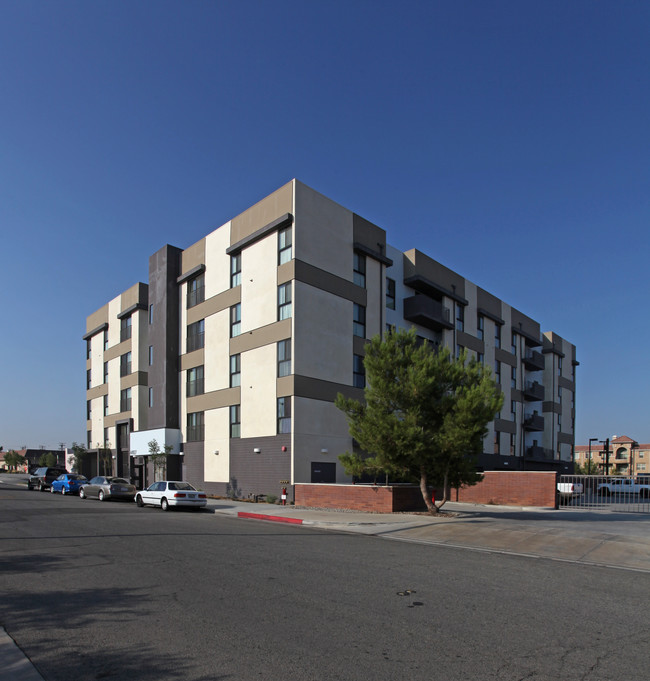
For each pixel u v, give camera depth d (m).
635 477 24.06
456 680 4.79
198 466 32.50
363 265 30.92
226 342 31.05
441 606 7.22
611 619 6.79
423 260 35.97
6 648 5.59
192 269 34.38
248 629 6.14
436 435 18.09
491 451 42.56
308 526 17.45
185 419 34.22
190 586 8.20
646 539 13.30
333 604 7.22
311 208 27.97
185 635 5.94
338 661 5.20
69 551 11.36
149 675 4.88
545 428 53.34
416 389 18.12
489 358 43.25
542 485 24.20
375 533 15.52
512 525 15.92
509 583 8.78
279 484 26.25
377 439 18.30
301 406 26.20
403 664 5.14
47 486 40.72
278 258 27.88
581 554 11.94
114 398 44.38
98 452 45.19
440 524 16.39
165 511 22.17
